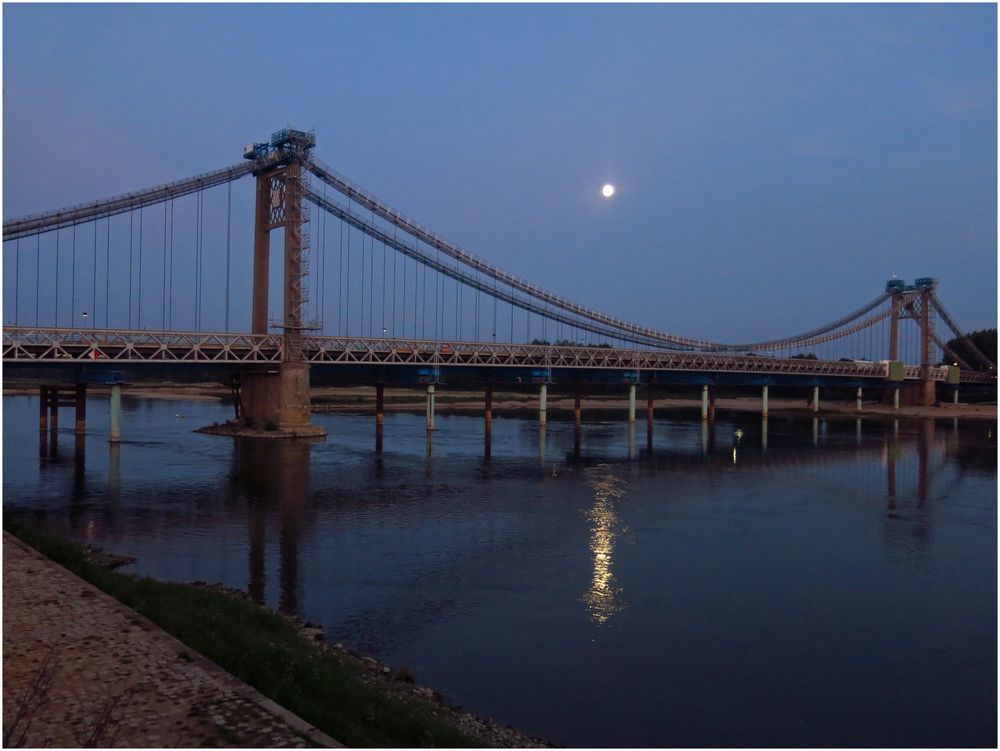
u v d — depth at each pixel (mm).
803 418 123688
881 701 19969
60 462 55469
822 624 25500
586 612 26078
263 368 74688
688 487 51938
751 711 19219
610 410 136000
